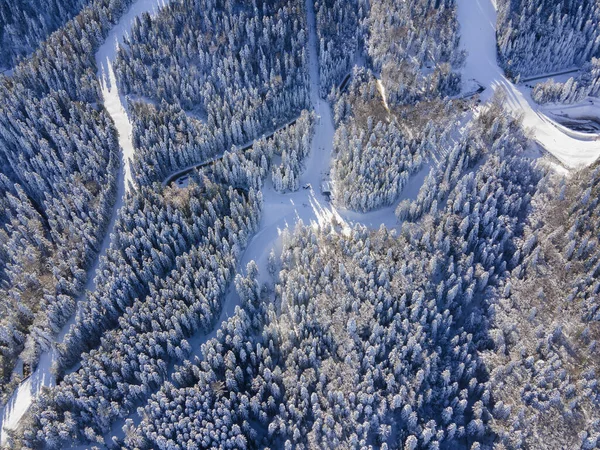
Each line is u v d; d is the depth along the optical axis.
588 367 87.81
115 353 93.25
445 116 127.19
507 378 88.25
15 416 95.12
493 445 83.00
